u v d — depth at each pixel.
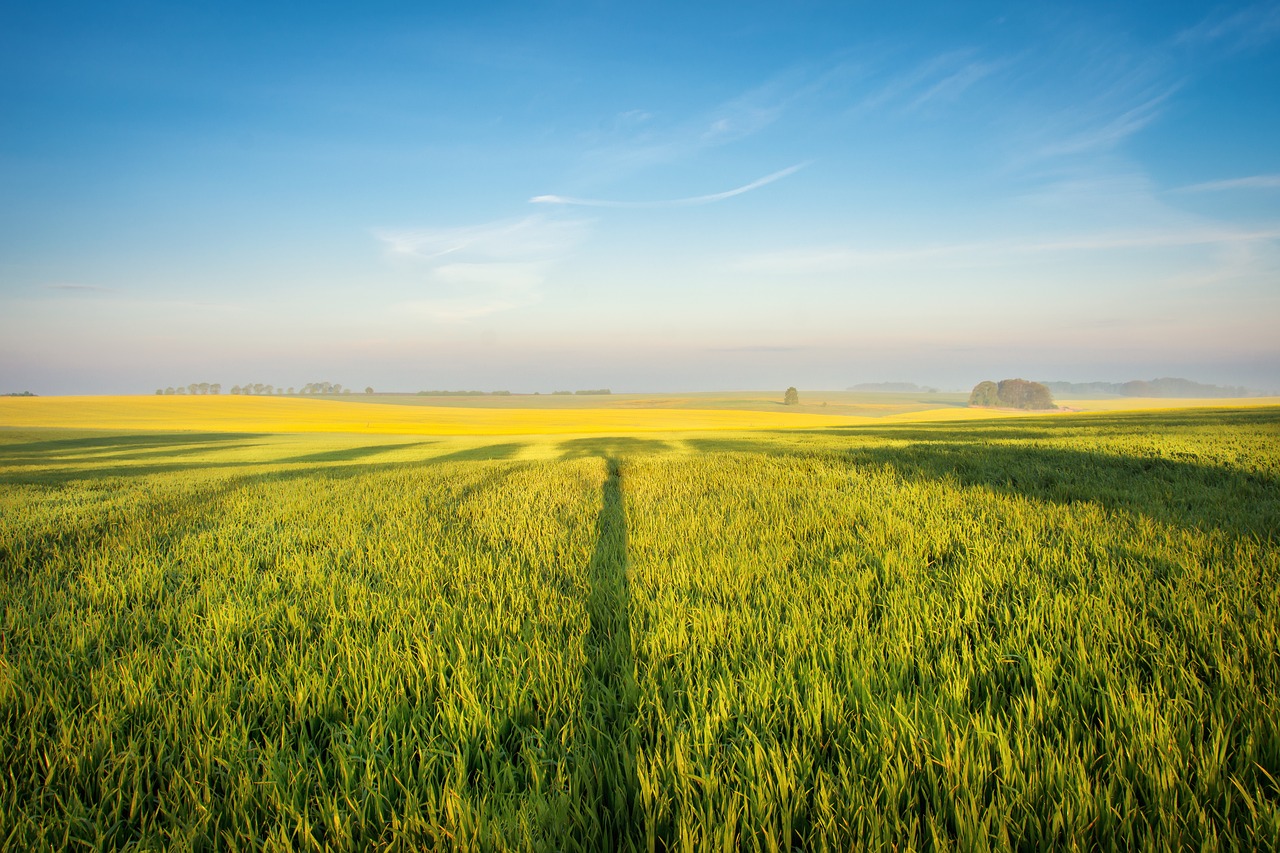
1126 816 1.85
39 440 36.66
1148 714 2.29
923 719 2.37
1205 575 4.06
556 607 4.02
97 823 1.96
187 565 5.62
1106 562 4.54
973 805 1.86
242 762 2.27
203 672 3.08
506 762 2.27
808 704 2.51
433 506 9.09
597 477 12.59
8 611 4.20
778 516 7.17
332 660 3.20
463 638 3.46
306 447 29.23
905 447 17.44
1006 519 6.49
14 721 2.68
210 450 27.98
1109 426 24.52
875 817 1.86
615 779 2.15
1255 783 1.96
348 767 2.23
